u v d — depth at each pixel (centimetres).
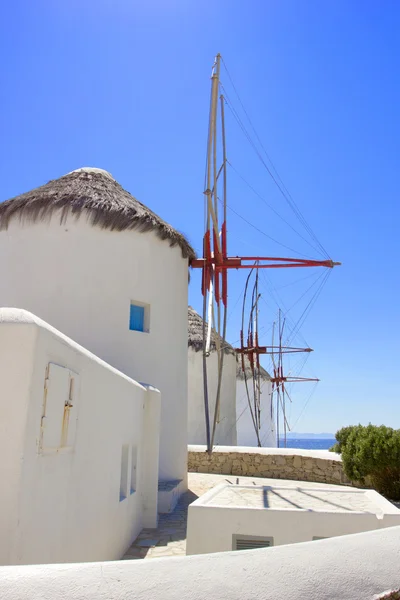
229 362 2420
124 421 780
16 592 193
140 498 927
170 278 1396
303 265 1551
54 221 1277
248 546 686
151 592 201
